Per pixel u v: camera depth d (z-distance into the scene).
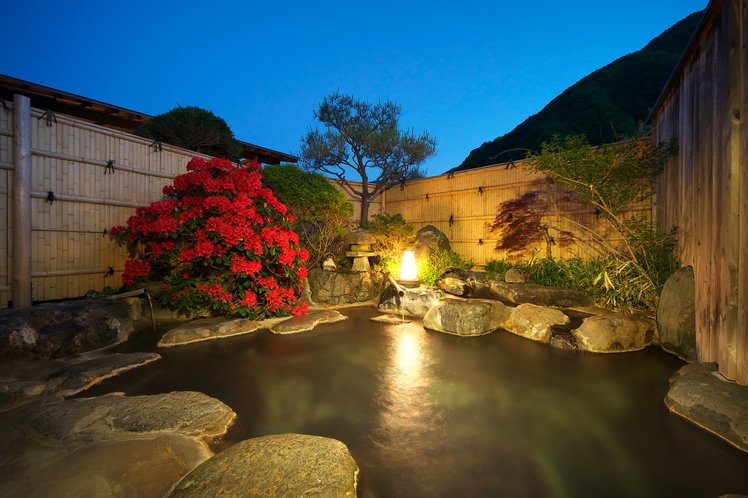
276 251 5.50
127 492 1.84
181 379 3.39
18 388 2.88
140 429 2.40
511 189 8.58
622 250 6.67
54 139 4.74
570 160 6.13
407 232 8.89
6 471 2.00
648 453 2.31
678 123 4.95
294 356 4.11
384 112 11.38
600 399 3.10
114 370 3.49
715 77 3.37
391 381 3.46
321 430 2.54
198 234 4.95
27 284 4.40
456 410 2.88
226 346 4.41
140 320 5.15
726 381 2.85
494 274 7.68
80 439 2.29
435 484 1.99
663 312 4.51
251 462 1.96
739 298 2.78
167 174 6.14
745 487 1.98
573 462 2.21
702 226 3.76
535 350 4.52
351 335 5.08
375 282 7.64
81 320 4.12
